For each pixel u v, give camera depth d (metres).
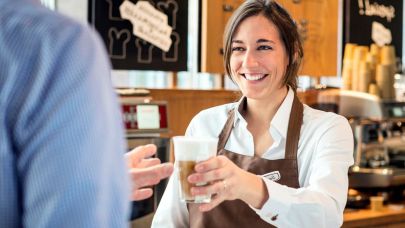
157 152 2.74
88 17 3.18
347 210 3.42
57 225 0.84
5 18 0.86
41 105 0.85
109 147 0.91
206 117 2.17
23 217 0.87
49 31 0.86
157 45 3.38
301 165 1.97
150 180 1.50
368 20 4.35
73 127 0.85
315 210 1.64
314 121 1.99
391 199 3.78
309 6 3.90
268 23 1.92
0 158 0.84
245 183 1.48
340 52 4.30
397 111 3.67
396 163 3.85
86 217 0.85
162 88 3.36
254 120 2.05
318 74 3.98
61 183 0.84
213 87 3.76
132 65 3.30
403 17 4.55
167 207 2.03
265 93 1.95
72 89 0.86
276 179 1.95
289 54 1.99
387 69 3.92
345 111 3.73
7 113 0.85
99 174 0.87
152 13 3.34
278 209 1.58
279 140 1.99
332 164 1.85
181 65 3.47
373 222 3.30
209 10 3.50
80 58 0.87
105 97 0.91
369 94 3.67
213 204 1.42
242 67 1.95
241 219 1.92
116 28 3.24
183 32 3.46
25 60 0.85
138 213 2.63
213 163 1.38
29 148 0.85
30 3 0.90
